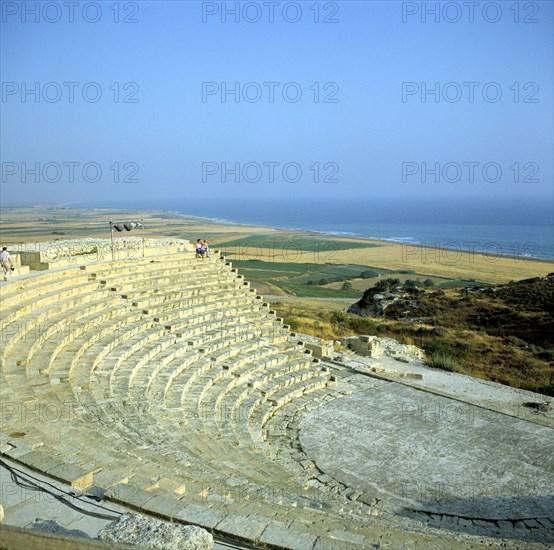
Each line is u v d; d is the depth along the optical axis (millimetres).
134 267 28672
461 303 48188
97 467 9727
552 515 14562
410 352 31531
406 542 8961
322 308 56938
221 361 24312
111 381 17938
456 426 20547
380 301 51531
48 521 7340
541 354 32562
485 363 30719
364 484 16016
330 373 26797
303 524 8828
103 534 6449
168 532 6484
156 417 16531
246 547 7543
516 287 50812
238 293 31828
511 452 18391
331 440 19250
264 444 18250
